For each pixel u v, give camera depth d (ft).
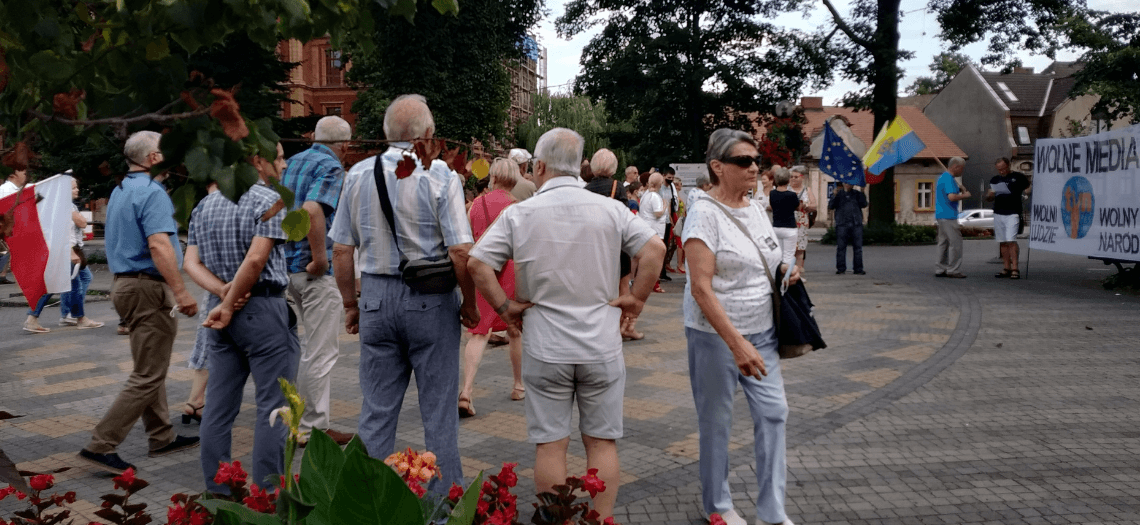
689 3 112.68
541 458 11.19
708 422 12.35
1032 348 26.11
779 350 12.17
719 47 114.83
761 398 12.05
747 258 11.80
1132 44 93.15
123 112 5.28
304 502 5.97
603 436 11.25
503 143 137.28
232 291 12.19
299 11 5.28
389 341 12.00
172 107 5.13
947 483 14.38
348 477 5.47
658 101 116.37
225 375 12.89
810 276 50.03
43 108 5.54
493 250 11.09
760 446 12.10
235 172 5.07
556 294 10.94
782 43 98.53
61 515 7.60
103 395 21.38
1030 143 182.19
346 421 18.70
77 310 32.86
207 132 4.96
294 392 6.31
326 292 16.75
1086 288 41.57
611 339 11.13
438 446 11.94
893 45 90.22
